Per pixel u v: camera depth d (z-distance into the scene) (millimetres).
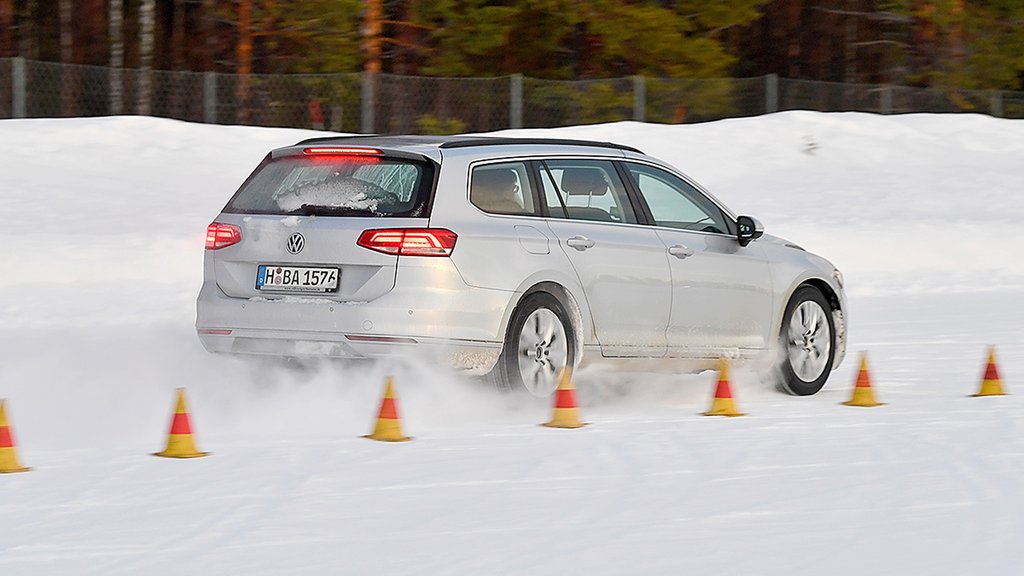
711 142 86062
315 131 81750
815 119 92000
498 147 29281
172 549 18266
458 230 27797
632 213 31156
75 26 116625
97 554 18000
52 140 73750
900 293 58156
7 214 62375
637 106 87500
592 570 17516
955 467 24000
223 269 28906
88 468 23203
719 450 25406
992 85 112438
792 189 80750
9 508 20344
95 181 69125
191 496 21219
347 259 27656
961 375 36594
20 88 78812
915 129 93562
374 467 23469
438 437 26328
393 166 28297
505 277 28250
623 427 27875
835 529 19656
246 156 76188
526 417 28906
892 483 22703
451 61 98062
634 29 99438
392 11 102188
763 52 124125
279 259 28281
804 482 22734
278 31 97688
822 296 34281
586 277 29656
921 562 17984
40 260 53188
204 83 83062
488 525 19703
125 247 56250
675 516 20359
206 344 29000
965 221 74688
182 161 74000
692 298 31516
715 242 32281
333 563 17703
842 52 124562
